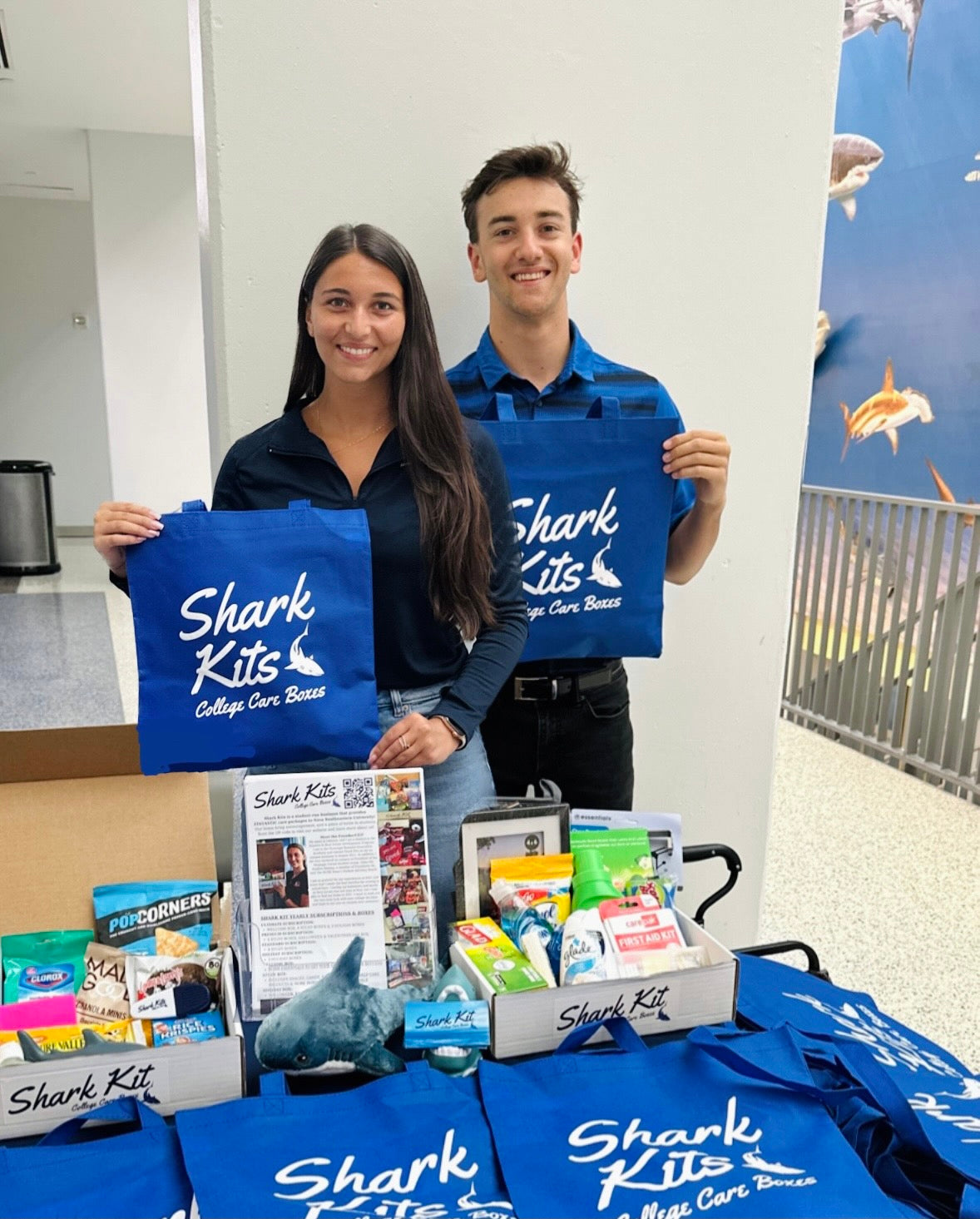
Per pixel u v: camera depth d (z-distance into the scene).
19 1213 0.80
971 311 4.52
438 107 1.76
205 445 7.92
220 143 1.66
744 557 2.21
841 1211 0.84
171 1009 1.04
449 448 1.31
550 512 1.50
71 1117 0.89
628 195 1.92
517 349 1.69
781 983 1.29
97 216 7.34
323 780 1.06
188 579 1.09
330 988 0.99
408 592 1.32
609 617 1.56
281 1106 0.90
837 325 5.30
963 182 4.51
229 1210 0.80
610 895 1.11
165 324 7.64
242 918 1.08
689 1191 0.85
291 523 1.12
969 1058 2.31
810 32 1.96
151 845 1.35
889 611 4.77
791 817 3.83
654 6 1.85
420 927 1.06
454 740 1.23
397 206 1.77
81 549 9.76
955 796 4.09
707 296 2.03
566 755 1.82
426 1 1.71
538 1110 0.91
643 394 1.79
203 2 1.61
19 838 1.31
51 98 6.39
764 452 2.16
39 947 1.15
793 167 2.02
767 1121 0.93
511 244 1.56
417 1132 0.89
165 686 1.10
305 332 1.36
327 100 1.69
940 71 4.56
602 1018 1.01
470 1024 0.99
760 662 2.28
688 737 2.26
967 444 4.59
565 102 1.84
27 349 10.14
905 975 2.69
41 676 5.11
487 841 1.15
